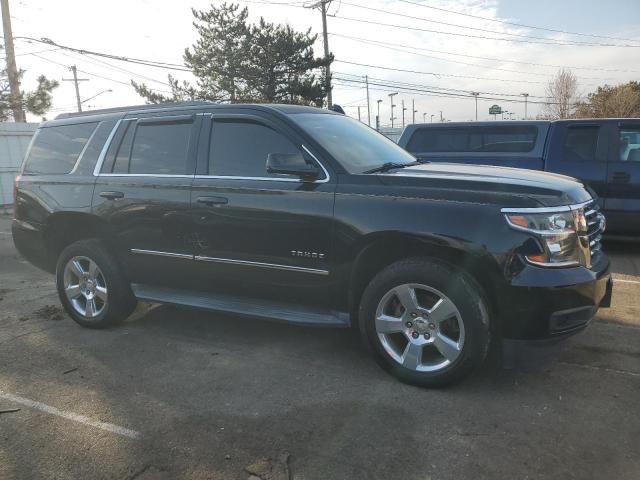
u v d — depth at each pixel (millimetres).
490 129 8383
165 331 4910
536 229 3244
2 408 3535
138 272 4773
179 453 2984
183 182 4371
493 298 3389
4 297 6238
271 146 4090
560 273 3260
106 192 4754
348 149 4109
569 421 3193
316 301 3965
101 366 4172
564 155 7859
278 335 4727
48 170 5266
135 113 4871
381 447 2980
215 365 4125
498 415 3273
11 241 10672
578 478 2689
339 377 3852
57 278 5156
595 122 7738
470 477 2711
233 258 4168
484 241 3283
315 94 28781
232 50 28062
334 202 3719
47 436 3188
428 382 3578
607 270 3666
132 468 2861
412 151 8898
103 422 3328
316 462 2867
